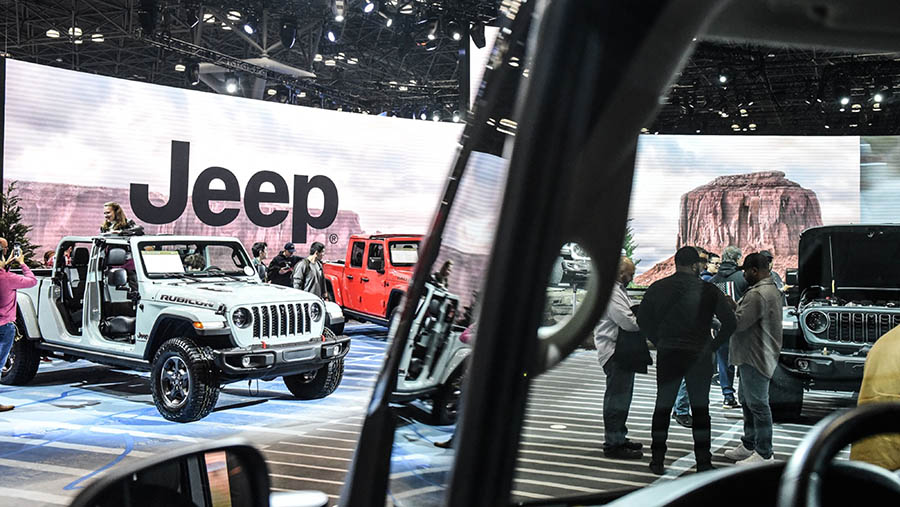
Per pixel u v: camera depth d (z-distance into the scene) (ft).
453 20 38.27
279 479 14.94
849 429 1.86
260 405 23.85
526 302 1.83
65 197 38.29
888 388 2.52
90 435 19.89
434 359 2.22
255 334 22.11
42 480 16.05
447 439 2.06
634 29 1.76
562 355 2.03
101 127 39.24
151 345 22.56
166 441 19.26
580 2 1.75
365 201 46.44
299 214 44.80
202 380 21.01
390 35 60.85
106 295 24.95
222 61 49.57
